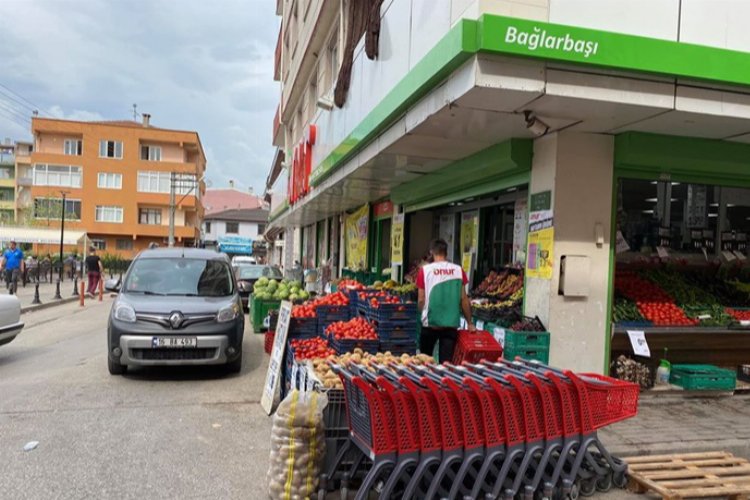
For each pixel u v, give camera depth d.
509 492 3.53
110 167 50.47
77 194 49.88
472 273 8.99
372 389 3.35
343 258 17.66
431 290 5.52
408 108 5.63
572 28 4.09
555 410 3.72
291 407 3.63
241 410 5.70
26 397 6.00
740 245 7.12
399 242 11.76
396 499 3.54
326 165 10.36
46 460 4.23
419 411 3.35
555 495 3.78
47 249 45.94
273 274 16.45
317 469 3.64
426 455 3.36
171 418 5.36
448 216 10.43
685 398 6.04
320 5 11.84
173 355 6.76
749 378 6.42
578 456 3.75
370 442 3.40
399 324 5.71
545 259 5.73
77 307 16.91
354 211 16.33
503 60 4.07
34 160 49.03
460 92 4.29
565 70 4.23
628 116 4.89
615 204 5.82
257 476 4.05
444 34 4.75
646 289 6.51
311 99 16.61
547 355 5.60
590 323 5.76
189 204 52.00
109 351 6.85
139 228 51.12
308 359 5.03
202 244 57.91
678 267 6.96
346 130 8.79
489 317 6.53
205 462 4.28
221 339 6.89
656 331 6.09
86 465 4.15
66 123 49.56
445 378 3.50
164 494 3.71
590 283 5.75
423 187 9.21
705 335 6.29
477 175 7.21
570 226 5.65
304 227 28.89
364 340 5.48
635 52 4.27
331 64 12.89
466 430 3.44
